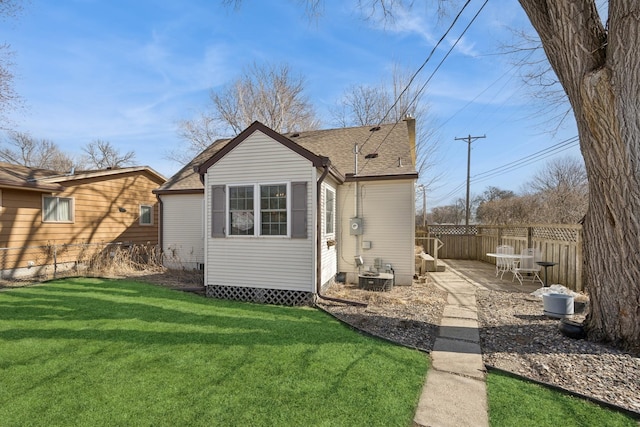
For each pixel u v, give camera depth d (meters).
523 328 4.65
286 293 6.54
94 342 3.99
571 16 3.64
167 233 11.12
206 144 21.70
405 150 9.59
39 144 31.11
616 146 3.44
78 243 10.59
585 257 4.15
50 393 2.79
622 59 3.29
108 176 11.81
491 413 2.59
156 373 3.18
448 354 3.82
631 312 3.59
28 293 6.79
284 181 6.57
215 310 5.71
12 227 8.93
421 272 9.37
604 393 2.84
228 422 2.42
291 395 2.81
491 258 12.51
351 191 8.71
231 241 6.91
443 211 33.31
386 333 4.57
